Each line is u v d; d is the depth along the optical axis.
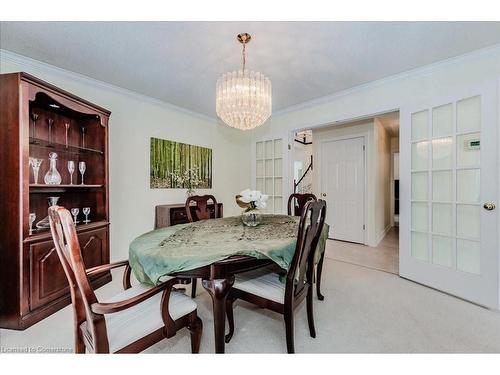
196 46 2.03
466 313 1.85
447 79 2.29
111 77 2.61
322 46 2.03
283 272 1.55
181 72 2.50
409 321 1.74
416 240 2.48
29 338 1.56
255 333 1.62
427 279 2.35
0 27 1.75
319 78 2.64
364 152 4.20
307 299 1.58
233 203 4.61
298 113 3.63
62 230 0.98
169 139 3.54
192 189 3.85
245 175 4.61
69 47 2.03
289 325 1.34
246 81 1.96
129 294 1.34
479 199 2.01
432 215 2.34
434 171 2.31
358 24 1.75
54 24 1.72
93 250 2.29
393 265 3.03
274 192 4.02
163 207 3.22
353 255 3.48
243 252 1.26
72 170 2.34
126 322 1.13
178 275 1.22
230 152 4.55
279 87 2.88
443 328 1.65
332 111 3.22
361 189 4.23
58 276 1.92
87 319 1.04
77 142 2.51
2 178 1.68
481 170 1.98
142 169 3.19
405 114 2.52
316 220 1.44
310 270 1.58
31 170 2.08
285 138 3.80
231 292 1.52
